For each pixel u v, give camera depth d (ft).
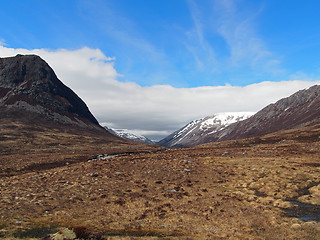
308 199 84.89
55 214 73.82
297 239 55.98
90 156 249.96
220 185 110.52
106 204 84.58
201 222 68.90
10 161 195.62
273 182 107.24
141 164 161.17
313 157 162.61
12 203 83.05
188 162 162.91
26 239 54.54
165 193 96.27
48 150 289.94
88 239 55.06
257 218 70.03
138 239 56.29
